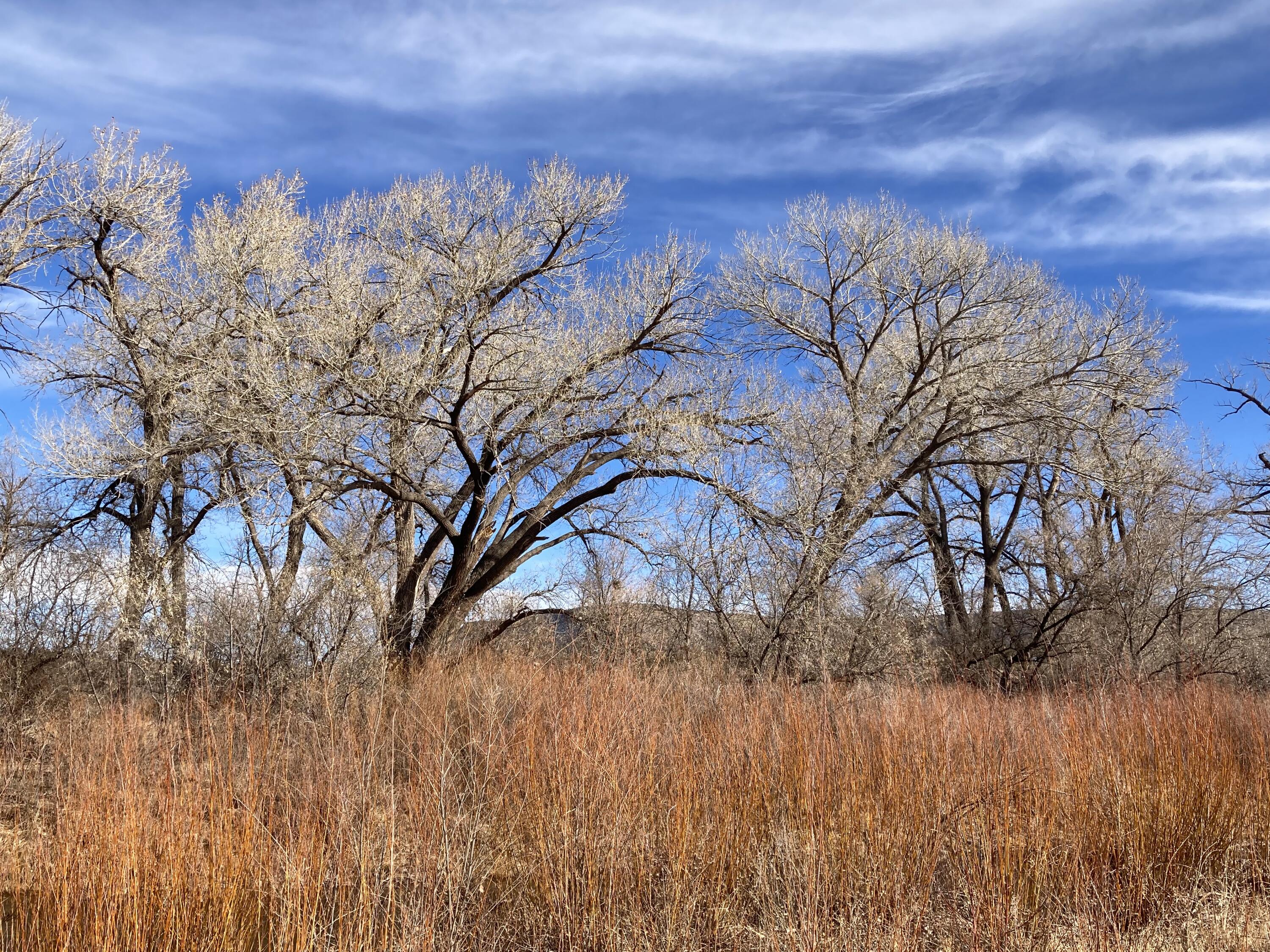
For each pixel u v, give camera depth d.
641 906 5.38
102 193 15.00
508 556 14.75
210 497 13.96
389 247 15.36
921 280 19.64
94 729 6.33
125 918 4.30
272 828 5.22
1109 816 6.34
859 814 5.84
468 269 14.41
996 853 5.65
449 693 8.52
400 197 15.38
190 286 15.18
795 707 7.16
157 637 9.46
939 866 6.03
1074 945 5.14
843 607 14.05
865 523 16.09
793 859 5.52
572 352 14.60
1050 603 18.77
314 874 4.87
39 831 5.34
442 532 15.19
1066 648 17.19
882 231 20.20
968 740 6.34
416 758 6.56
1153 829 6.38
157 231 15.65
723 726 6.93
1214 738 7.72
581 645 11.82
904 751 6.36
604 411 15.10
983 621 19.69
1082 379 19.67
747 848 5.93
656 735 6.36
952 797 5.73
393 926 4.60
